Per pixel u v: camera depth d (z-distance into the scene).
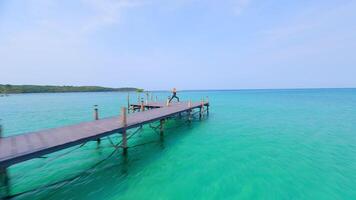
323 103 46.00
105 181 8.59
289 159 11.02
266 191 7.70
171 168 9.91
